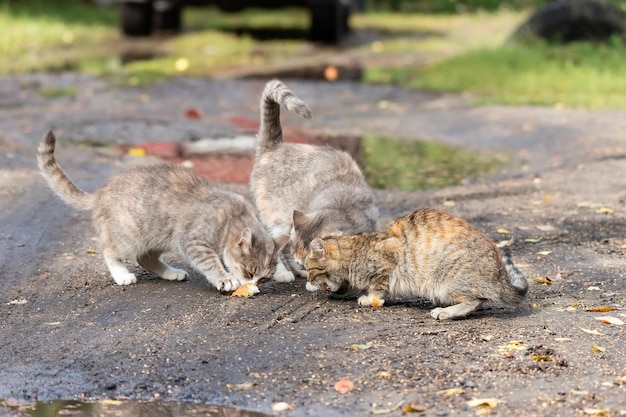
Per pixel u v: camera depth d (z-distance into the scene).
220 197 9.55
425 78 23.59
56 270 9.91
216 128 18.22
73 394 7.08
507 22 39.06
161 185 9.52
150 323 8.36
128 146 16.56
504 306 8.76
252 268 9.25
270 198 10.33
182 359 7.60
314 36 31.77
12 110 19.73
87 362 7.59
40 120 18.61
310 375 7.24
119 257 9.59
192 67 25.80
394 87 23.09
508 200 12.90
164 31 32.12
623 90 21.17
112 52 28.47
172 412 6.77
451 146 16.91
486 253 8.36
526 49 25.20
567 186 13.54
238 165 15.06
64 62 26.38
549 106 19.62
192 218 9.39
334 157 10.24
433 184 14.02
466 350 7.61
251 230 9.42
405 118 19.22
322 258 8.90
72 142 16.72
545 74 22.67
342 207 9.61
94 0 39.31
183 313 8.62
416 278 8.56
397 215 12.16
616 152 15.20
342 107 20.62
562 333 7.95
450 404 6.68
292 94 10.23
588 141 16.05
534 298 9.00
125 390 7.12
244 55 28.61
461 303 8.41
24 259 10.23
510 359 7.40
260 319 8.44
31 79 23.47
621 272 9.74
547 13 26.47
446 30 36.88
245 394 6.98
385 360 7.45
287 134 17.75
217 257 9.38
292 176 10.21
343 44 31.91
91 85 22.83
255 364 7.47
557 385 6.93
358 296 9.22
